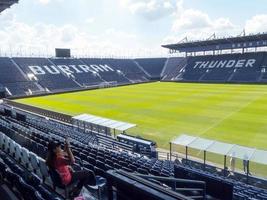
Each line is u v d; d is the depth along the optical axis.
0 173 6.72
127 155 15.40
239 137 22.50
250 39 66.06
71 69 75.00
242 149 15.05
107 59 87.75
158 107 37.22
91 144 17.98
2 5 18.81
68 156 5.93
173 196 2.38
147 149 19.39
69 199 5.45
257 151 14.61
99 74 77.56
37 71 68.31
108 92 57.31
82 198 5.66
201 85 62.81
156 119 30.22
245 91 49.12
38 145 10.63
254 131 23.98
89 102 44.56
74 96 53.19
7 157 9.15
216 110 33.53
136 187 2.57
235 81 64.50
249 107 34.50
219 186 7.20
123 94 52.91
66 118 29.48
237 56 73.69
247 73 65.56
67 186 5.49
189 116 30.86
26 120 24.62
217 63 74.81
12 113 26.81
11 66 66.38
